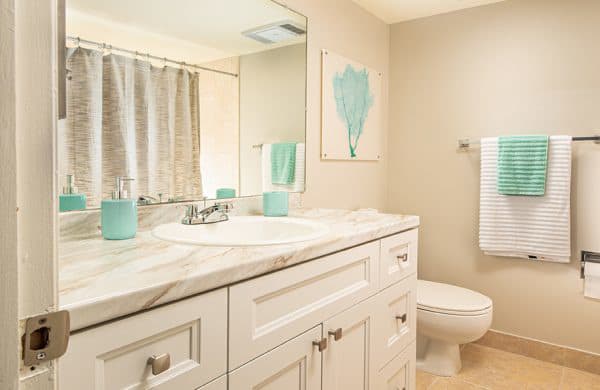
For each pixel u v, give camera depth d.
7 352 0.37
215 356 0.83
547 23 2.29
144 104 1.37
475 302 2.09
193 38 1.53
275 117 1.90
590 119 2.18
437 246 2.69
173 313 0.74
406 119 2.77
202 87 1.57
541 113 2.32
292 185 2.01
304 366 1.08
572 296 2.27
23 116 0.37
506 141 2.29
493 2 2.44
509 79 2.41
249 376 0.91
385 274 1.47
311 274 1.09
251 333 0.91
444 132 2.63
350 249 1.25
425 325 2.09
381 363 1.46
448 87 2.61
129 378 0.69
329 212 1.85
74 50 1.18
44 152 0.39
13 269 0.37
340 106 2.32
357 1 2.43
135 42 1.34
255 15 1.78
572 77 2.23
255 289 0.92
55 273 0.41
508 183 2.29
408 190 2.79
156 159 1.41
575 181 2.23
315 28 2.12
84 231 1.18
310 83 2.10
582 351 2.25
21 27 0.37
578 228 2.23
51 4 0.39
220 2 1.63
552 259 2.25
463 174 2.58
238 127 1.71
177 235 1.26
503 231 2.35
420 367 2.28
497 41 2.44
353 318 1.28
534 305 2.38
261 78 1.81
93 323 0.62
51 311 0.40
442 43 2.62
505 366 2.31
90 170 1.22
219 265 0.84
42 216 0.39
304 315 1.07
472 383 2.13
